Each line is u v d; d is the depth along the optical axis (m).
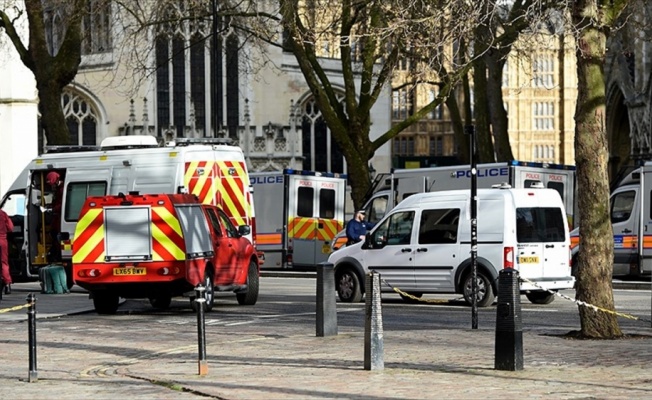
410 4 32.03
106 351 22.16
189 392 16.19
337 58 103.00
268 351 21.45
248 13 52.34
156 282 29.58
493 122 60.34
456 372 17.78
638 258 43.16
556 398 15.02
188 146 36.00
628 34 58.34
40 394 16.39
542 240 31.77
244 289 32.88
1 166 69.06
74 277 29.83
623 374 17.34
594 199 22.61
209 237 31.02
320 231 56.19
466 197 32.00
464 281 31.84
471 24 26.78
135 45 54.75
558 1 24.45
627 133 86.19
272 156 102.94
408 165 85.56
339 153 106.81
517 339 17.92
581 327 22.89
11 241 46.81
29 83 69.25
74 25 49.56
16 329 26.75
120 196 29.84
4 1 52.62
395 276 33.25
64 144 49.66
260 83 102.94
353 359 19.91
